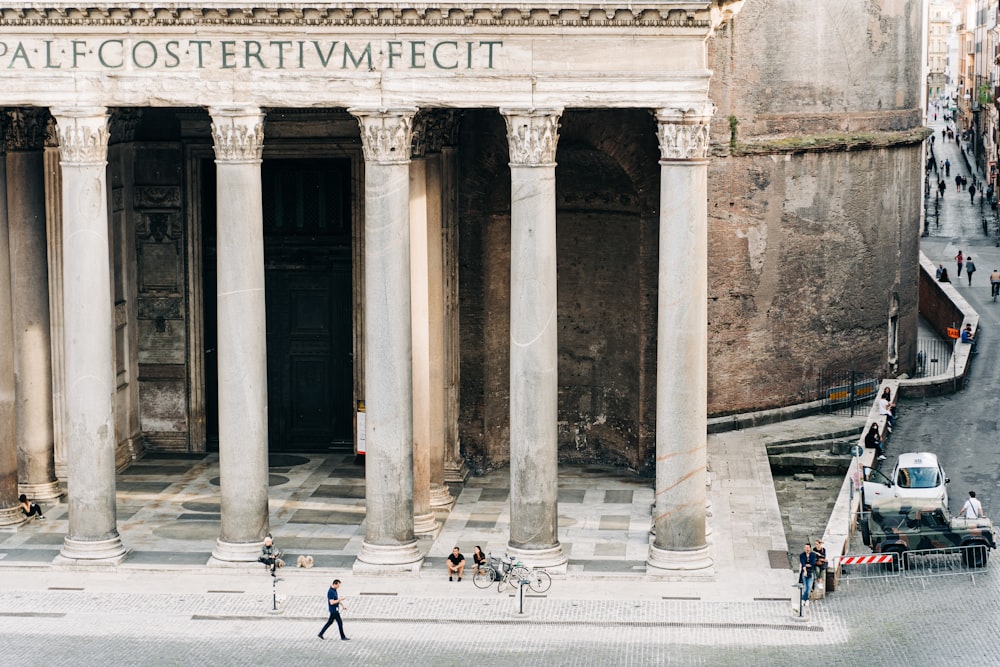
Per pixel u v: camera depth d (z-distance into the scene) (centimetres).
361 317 6725
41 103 5325
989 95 17612
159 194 6831
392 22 5209
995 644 4841
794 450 6894
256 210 5381
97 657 4888
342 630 5019
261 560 5466
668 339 5325
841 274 7381
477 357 6569
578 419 6812
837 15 7200
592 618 5153
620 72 5178
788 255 7162
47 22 5284
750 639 4981
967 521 5625
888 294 7688
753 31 6919
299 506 6206
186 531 5944
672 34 5153
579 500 6297
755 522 5953
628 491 6425
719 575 5469
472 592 5366
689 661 4822
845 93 7294
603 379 6744
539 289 5312
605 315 6700
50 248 6438
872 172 7450
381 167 5291
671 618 5141
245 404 5466
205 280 6881
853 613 5162
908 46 7669
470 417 6606
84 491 5553
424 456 5853
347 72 5241
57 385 6481
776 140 7056
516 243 5303
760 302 7119
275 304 6869
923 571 5500
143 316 6888
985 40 19375
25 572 5550
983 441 7012
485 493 6394
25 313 6128
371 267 5353
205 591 5394
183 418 6931
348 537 5862
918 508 5600
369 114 5253
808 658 4822
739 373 7119
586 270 6700
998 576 5422
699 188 5253
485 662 4838
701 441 5394
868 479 6075
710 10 5109
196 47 5272
